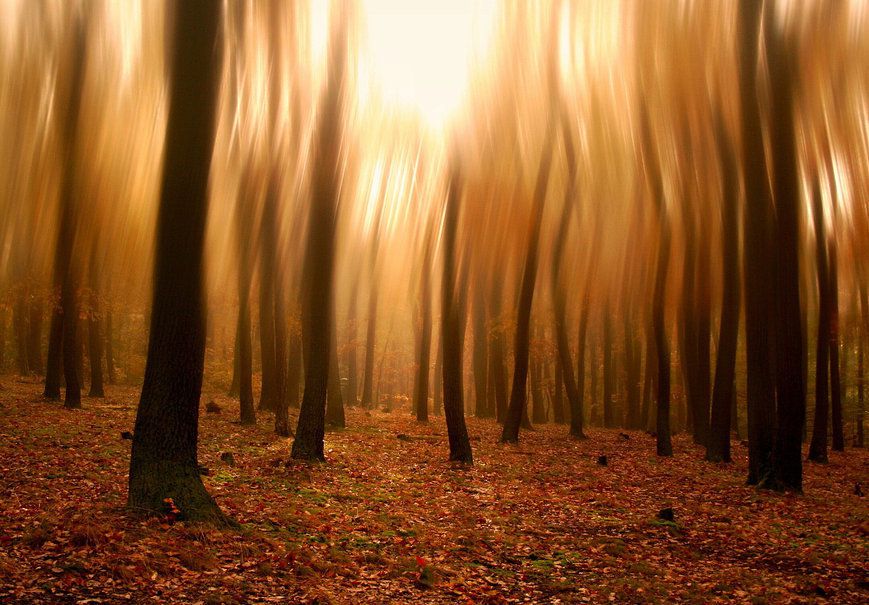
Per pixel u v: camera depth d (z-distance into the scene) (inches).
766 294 630.5
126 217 765.3
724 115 741.9
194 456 346.3
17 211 780.0
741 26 641.0
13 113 703.1
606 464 745.0
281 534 341.7
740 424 1617.9
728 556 363.9
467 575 311.9
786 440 590.6
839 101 687.1
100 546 271.7
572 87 876.0
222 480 475.2
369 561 319.0
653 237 906.1
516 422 913.5
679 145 800.9
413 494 510.6
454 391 714.8
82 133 709.3
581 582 312.2
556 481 621.3
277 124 706.2
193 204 356.2
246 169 743.1
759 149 635.5
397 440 871.7
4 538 272.7
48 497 368.2
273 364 1034.7
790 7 605.0
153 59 591.2
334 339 964.6
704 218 840.3
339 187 648.4
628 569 334.6
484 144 831.1
